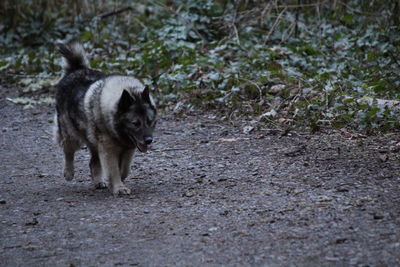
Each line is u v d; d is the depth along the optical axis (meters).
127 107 9.53
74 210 9.07
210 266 6.67
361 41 18.30
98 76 10.68
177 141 13.46
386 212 8.05
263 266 6.59
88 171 11.74
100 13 26.16
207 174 10.79
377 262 6.48
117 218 8.55
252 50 17.84
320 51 18.06
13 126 15.80
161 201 9.29
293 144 12.48
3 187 10.60
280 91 15.29
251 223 7.99
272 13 21.23
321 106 13.81
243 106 15.24
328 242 7.13
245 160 11.56
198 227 7.96
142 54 19.73
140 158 12.27
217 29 21.42
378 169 10.26
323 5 21.19
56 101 10.98
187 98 16.22
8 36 25.05
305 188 9.43
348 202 8.55
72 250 7.38
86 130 10.02
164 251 7.19
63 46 11.33
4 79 21.20
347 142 12.20
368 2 19.91
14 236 7.98
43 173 11.60
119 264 6.86
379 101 13.55
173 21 21.11
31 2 25.77
